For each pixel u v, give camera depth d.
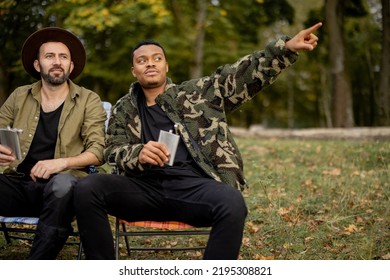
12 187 3.42
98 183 2.99
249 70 3.32
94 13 10.03
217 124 3.30
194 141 3.28
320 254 3.91
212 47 16.58
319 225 4.58
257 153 8.42
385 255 3.77
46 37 3.70
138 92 3.49
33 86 3.64
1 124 3.65
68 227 3.14
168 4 14.19
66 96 3.61
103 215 2.97
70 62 3.65
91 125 3.56
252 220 4.80
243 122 24.55
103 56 13.70
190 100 3.36
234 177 3.21
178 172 3.19
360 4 15.34
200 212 2.98
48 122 3.54
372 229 4.14
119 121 3.43
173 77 16.75
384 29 13.62
